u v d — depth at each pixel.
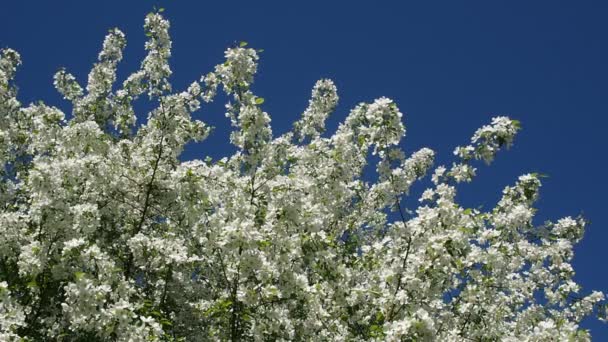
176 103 11.99
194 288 11.56
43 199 9.30
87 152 11.80
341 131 13.03
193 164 10.87
